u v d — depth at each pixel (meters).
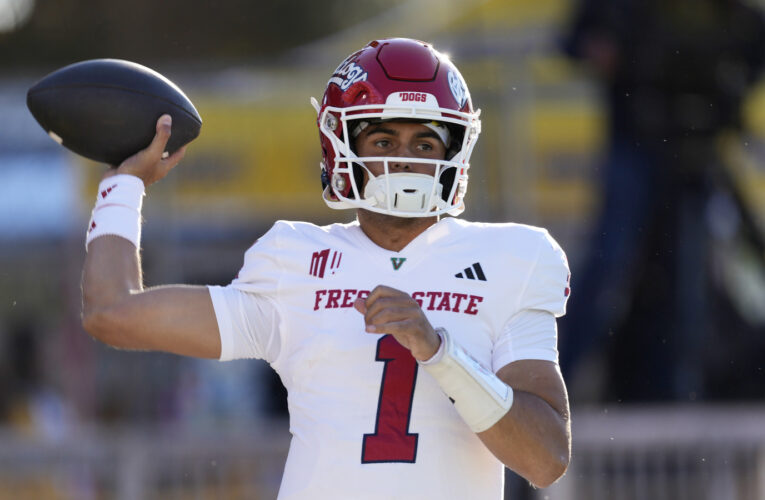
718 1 25.25
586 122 26.73
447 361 8.02
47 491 19.48
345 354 8.66
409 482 8.36
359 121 9.20
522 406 8.30
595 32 25.12
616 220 25.09
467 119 9.17
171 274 26.38
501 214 26.34
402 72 9.03
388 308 7.96
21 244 27.39
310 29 54.78
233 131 26.62
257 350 9.08
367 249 9.03
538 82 26.67
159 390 26.78
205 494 19.75
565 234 26.69
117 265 9.12
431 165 9.02
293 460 8.71
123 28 43.75
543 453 8.31
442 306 8.77
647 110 25.02
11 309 28.42
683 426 20.41
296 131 26.77
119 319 8.90
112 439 19.66
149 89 9.69
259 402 27.12
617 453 20.27
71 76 9.65
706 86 25.05
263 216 26.75
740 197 25.94
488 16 26.91
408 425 8.49
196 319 8.95
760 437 20.44
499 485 8.83
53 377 28.53
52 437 19.67
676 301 24.94
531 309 8.91
